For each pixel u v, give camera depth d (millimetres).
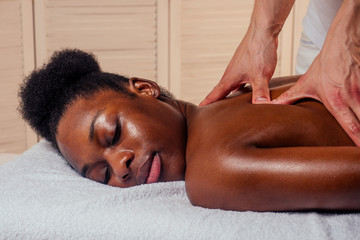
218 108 1076
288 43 2586
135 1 2488
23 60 2447
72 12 2457
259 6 1167
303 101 1014
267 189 856
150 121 1047
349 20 942
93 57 1290
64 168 1157
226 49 2594
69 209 918
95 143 1041
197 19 2541
